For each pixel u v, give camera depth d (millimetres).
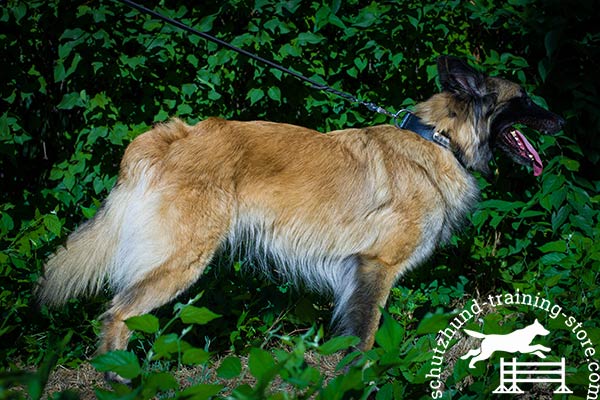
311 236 4238
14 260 4137
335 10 4633
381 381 2766
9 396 1633
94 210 4621
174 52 4789
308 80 4508
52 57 5188
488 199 5172
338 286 4312
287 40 4887
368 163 4227
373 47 4836
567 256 4543
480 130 4336
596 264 4305
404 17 4797
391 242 4145
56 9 4762
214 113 4977
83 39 4574
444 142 4270
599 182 5113
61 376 4004
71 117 5367
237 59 4738
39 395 1753
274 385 3844
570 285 4391
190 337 4480
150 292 3895
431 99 4383
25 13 4590
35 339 4188
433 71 4848
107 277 4246
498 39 5281
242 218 4125
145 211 3918
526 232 5188
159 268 3900
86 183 4980
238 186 4078
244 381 3891
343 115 4965
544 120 4395
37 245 4320
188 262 3941
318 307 4906
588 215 4797
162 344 2045
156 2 5074
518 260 5145
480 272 5203
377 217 4164
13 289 4273
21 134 4871
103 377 3951
